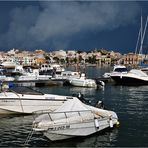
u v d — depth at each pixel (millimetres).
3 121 24547
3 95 26766
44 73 66375
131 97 40812
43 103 26953
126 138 20000
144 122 24406
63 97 27219
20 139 19531
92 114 20781
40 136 20078
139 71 56688
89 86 53312
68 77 59281
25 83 54688
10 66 86500
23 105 26797
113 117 22453
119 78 56188
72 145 18609
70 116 20078
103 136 20391
